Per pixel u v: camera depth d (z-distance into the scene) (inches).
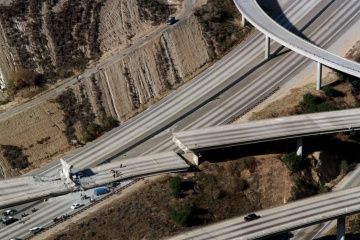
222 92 6609.3
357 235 5374.0
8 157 5876.0
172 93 6653.5
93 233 5024.6
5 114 6156.5
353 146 6122.1
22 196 5206.7
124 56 6712.6
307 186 5718.5
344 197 5226.4
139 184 5433.1
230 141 5595.5
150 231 5083.7
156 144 6043.3
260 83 6678.2
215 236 4827.8
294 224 4936.0
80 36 6850.4
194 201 5349.4
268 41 6879.9
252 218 5002.5
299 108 6225.4
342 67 6259.8
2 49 6628.9
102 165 5565.9
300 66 6860.2
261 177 5615.2
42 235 5009.8
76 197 5305.1
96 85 6466.5
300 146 5772.6
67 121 6215.6
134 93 6560.0
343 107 6333.7
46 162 5930.1
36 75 6505.9
